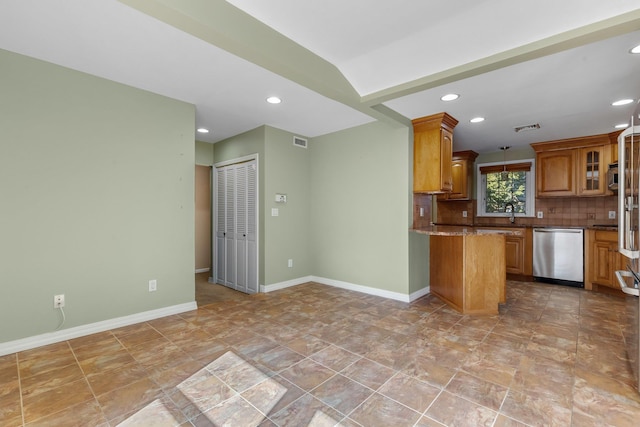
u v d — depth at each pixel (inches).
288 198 177.5
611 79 102.8
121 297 114.1
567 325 116.0
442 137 140.7
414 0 71.1
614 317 125.0
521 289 169.6
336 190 175.6
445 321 120.0
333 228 177.5
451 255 137.6
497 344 99.3
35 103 96.1
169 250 126.6
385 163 154.2
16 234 93.7
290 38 85.3
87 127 106.1
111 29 80.2
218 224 203.5
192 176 133.4
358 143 165.2
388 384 76.6
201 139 194.9
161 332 109.0
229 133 181.2
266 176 165.8
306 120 156.0
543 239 183.0
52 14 73.7
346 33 83.8
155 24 78.1
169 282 126.8
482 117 143.3
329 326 115.0
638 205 75.4
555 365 85.7
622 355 91.7
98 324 109.0
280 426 61.8
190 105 132.4
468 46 84.5
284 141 174.7
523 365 85.7
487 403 69.0
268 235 167.0
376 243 158.1
